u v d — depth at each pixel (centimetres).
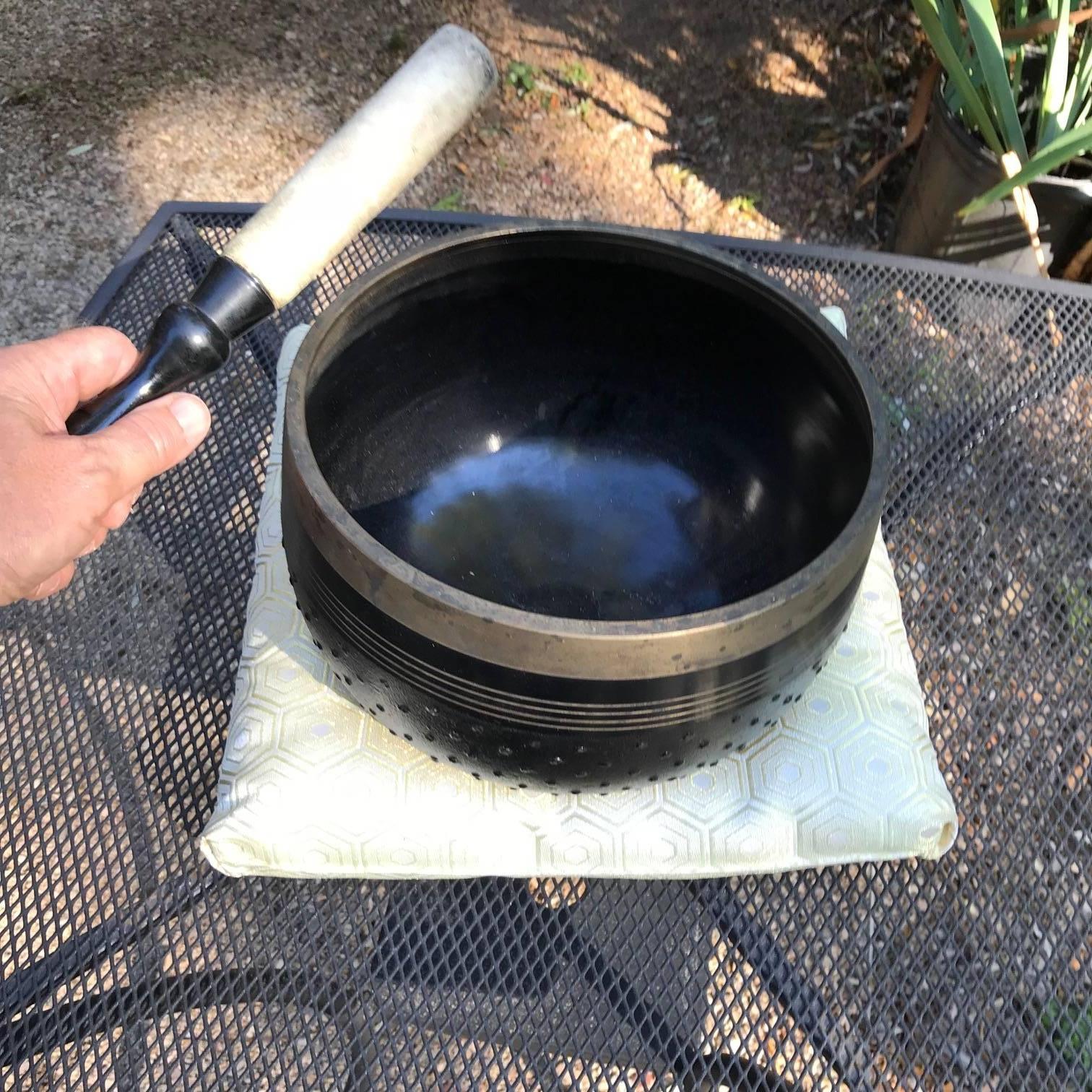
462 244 60
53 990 61
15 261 169
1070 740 71
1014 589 78
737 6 207
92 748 70
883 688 67
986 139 144
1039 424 86
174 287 91
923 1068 59
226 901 63
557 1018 60
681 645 45
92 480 50
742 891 65
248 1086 57
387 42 206
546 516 73
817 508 62
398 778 62
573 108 198
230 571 76
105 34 203
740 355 65
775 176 189
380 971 60
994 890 64
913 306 92
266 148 188
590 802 61
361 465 66
